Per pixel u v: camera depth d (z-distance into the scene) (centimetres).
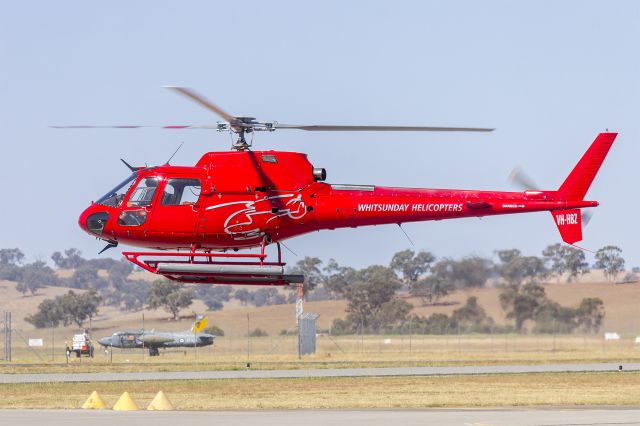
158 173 7356
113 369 14725
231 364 16075
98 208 7394
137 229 7319
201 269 7312
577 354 19900
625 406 8169
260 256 7338
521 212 7525
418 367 14750
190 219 7275
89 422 6319
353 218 7381
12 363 17438
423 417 6825
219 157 7356
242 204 7281
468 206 7438
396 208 7400
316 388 10662
